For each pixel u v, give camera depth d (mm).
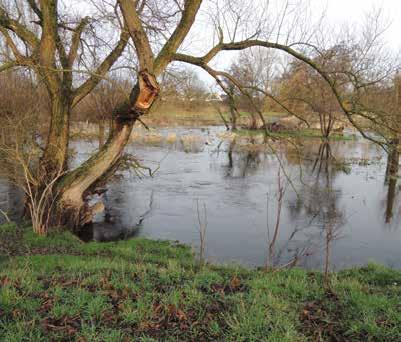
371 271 7574
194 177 18766
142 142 31578
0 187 15430
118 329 3861
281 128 36688
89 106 21594
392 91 12148
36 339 3561
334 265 8891
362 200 15016
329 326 4082
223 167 21609
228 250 9773
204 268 6293
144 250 9047
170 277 5418
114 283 4930
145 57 7777
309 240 10641
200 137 35625
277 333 3787
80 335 3666
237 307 4273
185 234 11062
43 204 9664
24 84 12641
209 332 3871
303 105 28391
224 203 14266
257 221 12258
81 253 8312
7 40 9781
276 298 4680
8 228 9602
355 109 9375
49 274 5590
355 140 35844
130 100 8633
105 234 11023
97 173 10367
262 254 9523
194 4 9203
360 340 3848
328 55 9602
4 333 3623
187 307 4301
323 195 15656
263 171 20609
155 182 17594
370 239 10906
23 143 10109
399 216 13102
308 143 31812
